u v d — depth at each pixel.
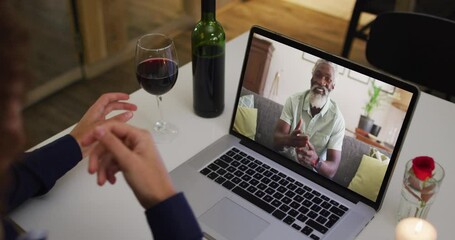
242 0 3.37
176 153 1.13
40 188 0.99
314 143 1.05
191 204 0.99
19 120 0.42
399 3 2.27
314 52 1.03
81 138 1.04
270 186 1.04
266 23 3.18
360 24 3.05
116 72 2.72
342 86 1.00
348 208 0.99
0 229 0.60
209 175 1.06
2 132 0.40
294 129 1.08
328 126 1.03
